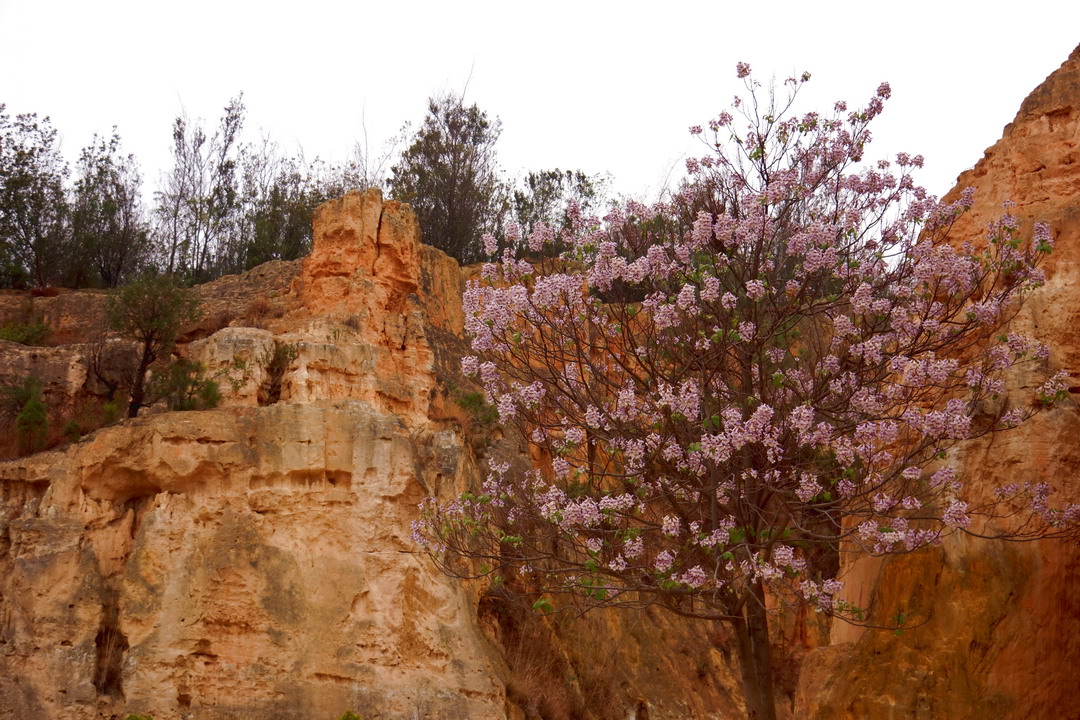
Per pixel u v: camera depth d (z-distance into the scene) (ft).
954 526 52.42
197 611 77.05
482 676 80.64
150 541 78.07
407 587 81.15
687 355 57.16
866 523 52.75
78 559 77.30
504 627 93.04
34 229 126.00
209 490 80.38
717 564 51.57
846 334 54.24
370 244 97.71
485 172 152.46
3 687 73.15
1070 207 64.23
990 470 60.23
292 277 103.09
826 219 58.03
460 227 144.66
